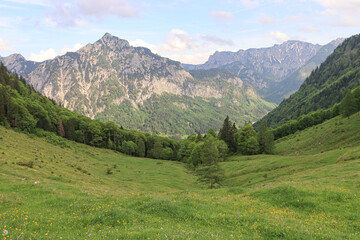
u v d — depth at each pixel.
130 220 17.23
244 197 28.42
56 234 13.82
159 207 20.58
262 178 60.47
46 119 120.50
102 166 88.06
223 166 89.25
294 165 63.88
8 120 95.81
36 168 47.81
